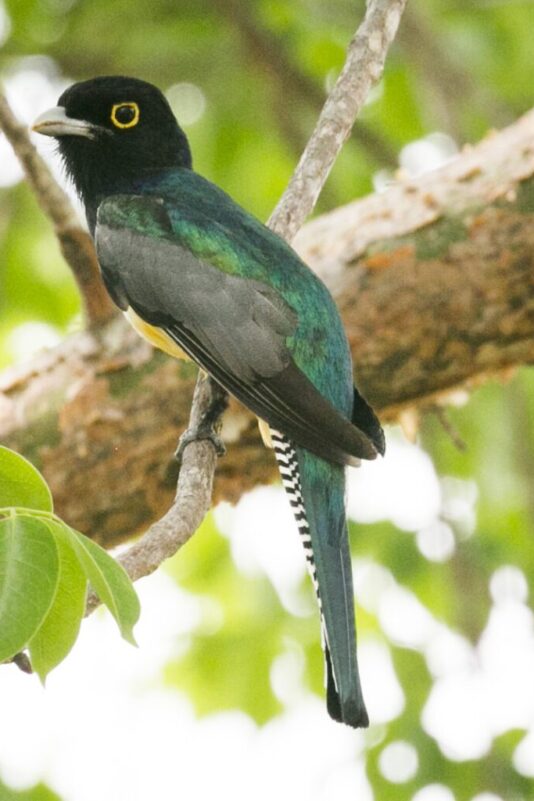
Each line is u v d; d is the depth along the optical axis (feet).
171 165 37.04
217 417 29.96
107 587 20.27
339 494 28.45
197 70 55.06
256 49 53.21
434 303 36.65
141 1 55.26
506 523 53.06
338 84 32.37
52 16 55.67
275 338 30.19
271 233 32.17
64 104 36.94
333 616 26.86
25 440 37.11
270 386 29.17
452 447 53.98
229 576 54.49
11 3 55.26
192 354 31.24
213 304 31.24
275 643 53.57
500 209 36.70
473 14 55.16
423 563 52.13
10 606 19.60
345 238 37.37
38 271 55.62
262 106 55.26
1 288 55.42
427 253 36.78
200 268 31.94
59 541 20.61
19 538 20.06
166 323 32.01
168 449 36.78
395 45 53.72
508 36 54.95
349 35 55.11
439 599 52.44
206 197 34.55
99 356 37.06
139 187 36.14
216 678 53.47
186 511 26.43
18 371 37.68
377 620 52.54
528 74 54.54
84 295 36.86
